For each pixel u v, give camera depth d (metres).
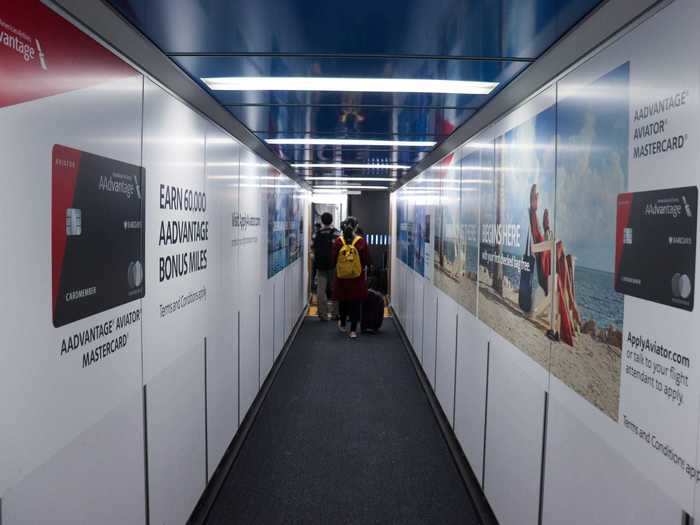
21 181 1.31
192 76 2.54
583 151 1.84
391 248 10.02
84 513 1.65
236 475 3.56
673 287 1.31
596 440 1.72
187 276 2.66
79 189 1.59
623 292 1.56
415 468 3.71
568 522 1.94
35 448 1.38
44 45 1.40
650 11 1.43
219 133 3.32
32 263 1.36
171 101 2.42
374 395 5.23
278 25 1.91
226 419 3.57
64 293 1.51
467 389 3.60
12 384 1.29
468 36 1.98
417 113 3.31
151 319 2.18
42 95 1.39
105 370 1.78
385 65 2.37
